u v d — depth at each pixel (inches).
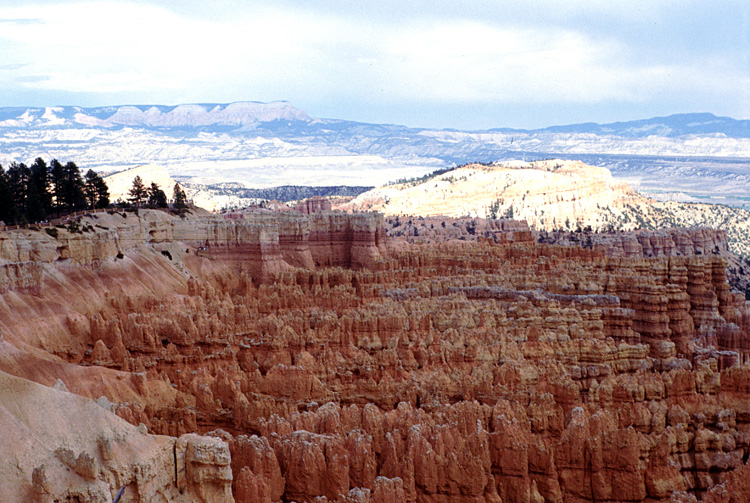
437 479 2881.4
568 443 3117.6
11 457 2058.3
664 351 5408.5
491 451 3031.5
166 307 5270.7
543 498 3016.7
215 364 4517.7
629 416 3526.1
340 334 4682.6
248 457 2751.0
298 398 3860.7
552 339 4714.6
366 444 2938.0
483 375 3929.6
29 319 4498.0
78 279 5403.5
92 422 2215.8
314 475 2765.7
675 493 2849.4
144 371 4035.4
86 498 2062.0
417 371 4261.8
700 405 3816.4
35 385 2235.5
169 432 3280.0
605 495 3061.0
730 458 3521.2
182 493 2245.3
